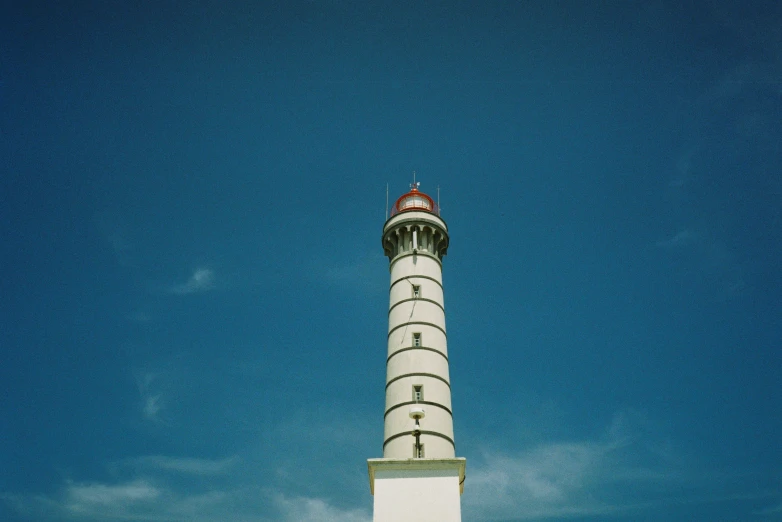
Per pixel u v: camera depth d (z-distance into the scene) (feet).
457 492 157.89
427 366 186.19
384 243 223.10
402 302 201.46
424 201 232.53
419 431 167.94
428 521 153.69
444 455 172.86
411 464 162.30
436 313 199.62
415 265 208.85
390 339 197.06
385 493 158.10
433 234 218.18
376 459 162.91
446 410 181.37
